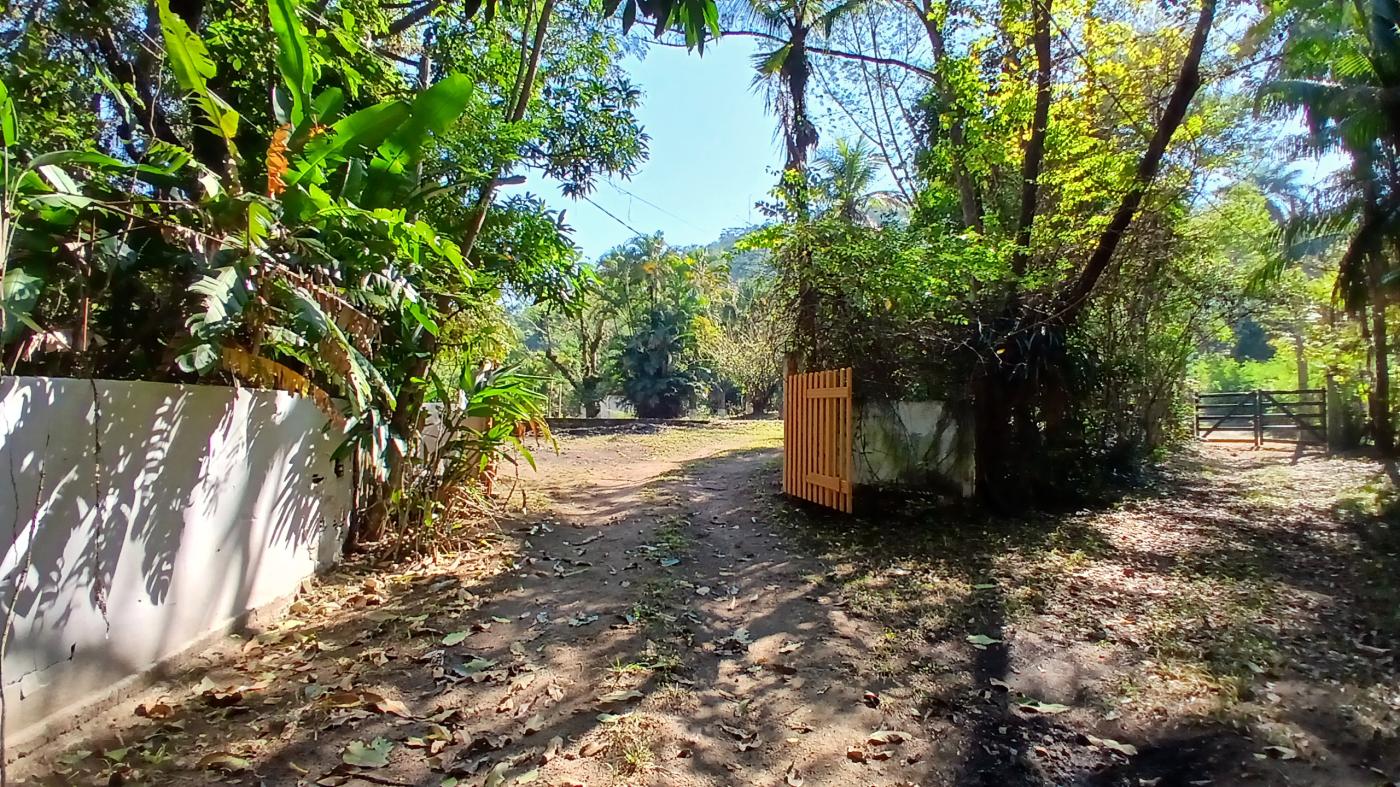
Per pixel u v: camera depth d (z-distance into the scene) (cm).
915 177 1039
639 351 2422
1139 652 352
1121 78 805
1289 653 352
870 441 716
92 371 319
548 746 248
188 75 334
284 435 384
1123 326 914
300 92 380
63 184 287
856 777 238
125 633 268
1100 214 759
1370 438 1245
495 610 391
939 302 686
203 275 303
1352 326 1260
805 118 1074
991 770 245
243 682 292
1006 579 475
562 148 763
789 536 592
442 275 493
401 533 478
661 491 794
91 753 231
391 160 427
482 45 749
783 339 784
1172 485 903
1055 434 757
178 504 297
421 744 247
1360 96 941
